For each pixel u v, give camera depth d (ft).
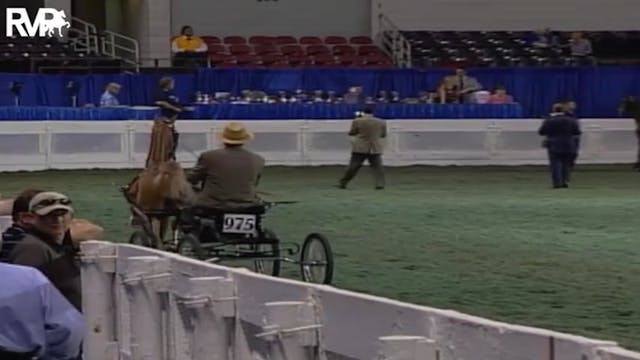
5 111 103.09
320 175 96.73
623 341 30.50
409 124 109.40
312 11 134.51
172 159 52.47
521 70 116.16
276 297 18.97
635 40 133.69
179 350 22.95
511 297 37.81
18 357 13.64
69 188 83.15
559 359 12.44
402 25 134.41
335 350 17.08
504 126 110.63
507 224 60.39
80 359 15.61
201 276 21.98
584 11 136.87
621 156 113.29
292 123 107.45
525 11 136.15
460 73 113.91
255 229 40.68
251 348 19.97
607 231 57.31
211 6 131.95
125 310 25.99
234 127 41.11
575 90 116.47
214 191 40.60
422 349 14.58
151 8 127.85
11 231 21.09
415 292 38.93
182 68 113.39
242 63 123.95
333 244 52.06
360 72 114.32
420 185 87.45
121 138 104.32
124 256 26.17
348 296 16.69
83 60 114.62
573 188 85.20
